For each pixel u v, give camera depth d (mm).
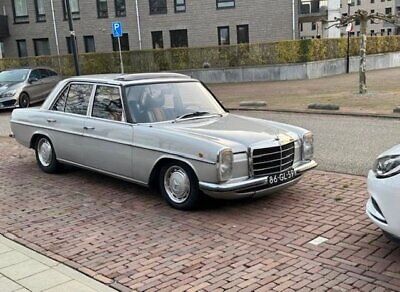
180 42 32750
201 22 31938
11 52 37062
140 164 6109
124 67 29219
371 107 13922
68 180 7504
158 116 6363
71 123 7086
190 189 5672
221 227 5277
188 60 28000
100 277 4223
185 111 6586
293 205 5887
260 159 5582
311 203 5934
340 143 9406
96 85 6926
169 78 6988
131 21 33438
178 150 5633
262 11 30453
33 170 8242
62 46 35312
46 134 7645
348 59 29250
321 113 13531
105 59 29500
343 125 11453
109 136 6445
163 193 6035
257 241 4855
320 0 31922
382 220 4145
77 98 7250
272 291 3854
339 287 3871
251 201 6098
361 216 5410
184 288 3971
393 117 12109
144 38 33406
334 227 5125
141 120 6270
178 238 5031
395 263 4246
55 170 7785
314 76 26516
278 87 22109
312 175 7230
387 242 4684
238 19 31078
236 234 5062
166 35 32875
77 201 6449
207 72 27297
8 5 36375
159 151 5832
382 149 8711
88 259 4621
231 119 6535
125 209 6031
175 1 32312
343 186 6594
